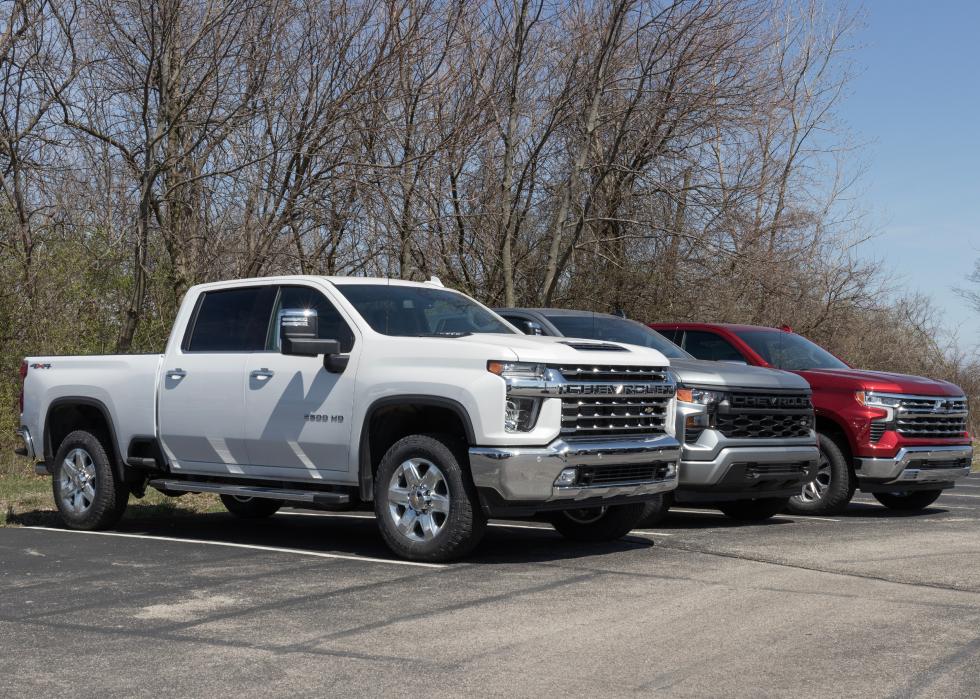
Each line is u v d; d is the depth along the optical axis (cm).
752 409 975
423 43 1584
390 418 827
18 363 1455
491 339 796
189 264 1567
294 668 507
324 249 1583
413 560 787
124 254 1534
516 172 1933
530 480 745
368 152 1545
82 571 754
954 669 506
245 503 1096
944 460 1162
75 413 1030
